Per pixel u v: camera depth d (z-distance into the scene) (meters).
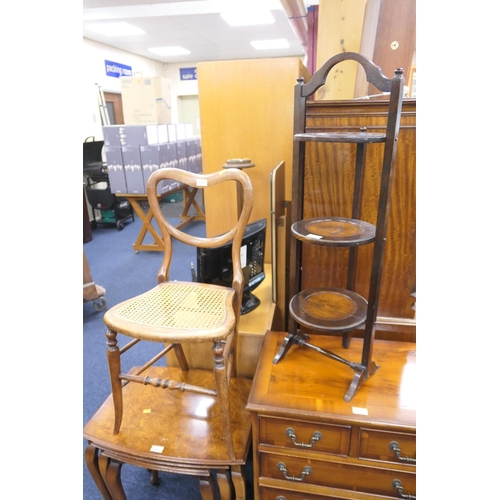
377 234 0.93
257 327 1.46
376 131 1.13
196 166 4.48
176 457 1.08
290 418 1.00
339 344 1.28
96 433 1.17
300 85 0.98
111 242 4.26
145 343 2.29
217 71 1.77
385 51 1.42
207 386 1.37
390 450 0.98
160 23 4.59
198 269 1.37
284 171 1.74
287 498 1.12
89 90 5.30
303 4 2.96
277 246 1.62
